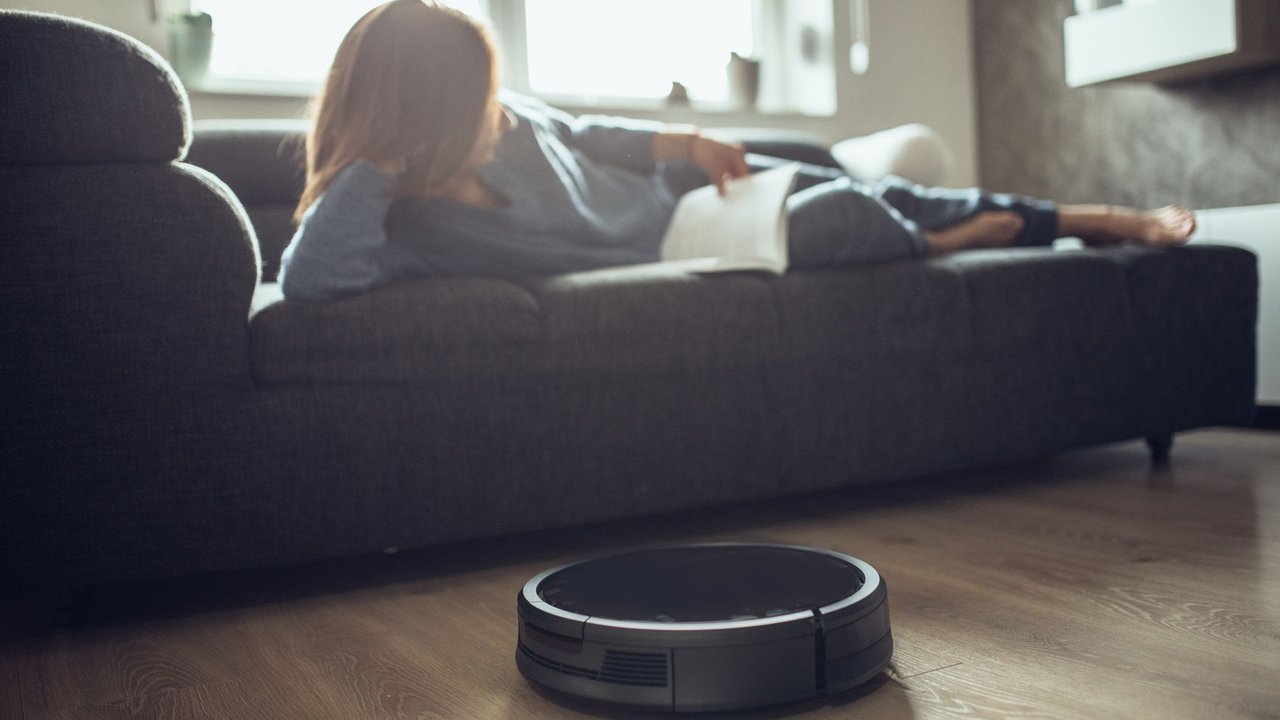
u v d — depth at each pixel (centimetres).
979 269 168
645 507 146
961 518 151
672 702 80
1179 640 92
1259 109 250
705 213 171
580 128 184
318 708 88
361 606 122
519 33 294
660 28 323
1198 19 233
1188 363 186
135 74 117
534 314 136
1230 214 227
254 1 266
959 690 84
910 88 334
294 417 125
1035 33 318
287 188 200
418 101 138
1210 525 138
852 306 156
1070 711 78
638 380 144
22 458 114
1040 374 173
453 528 134
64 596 119
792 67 335
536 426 138
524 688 90
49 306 113
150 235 117
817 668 81
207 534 121
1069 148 309
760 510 166
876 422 160
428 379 131
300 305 127
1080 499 160
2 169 113
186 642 111
